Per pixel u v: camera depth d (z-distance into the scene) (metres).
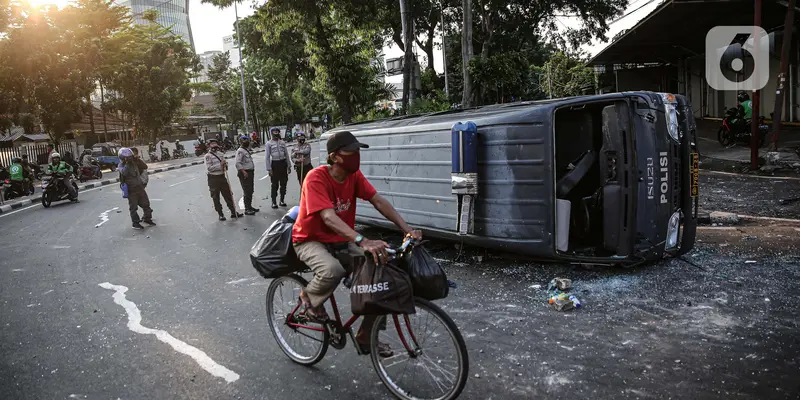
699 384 3.38
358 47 20.47
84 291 6.30
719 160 13.61
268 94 52.28
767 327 4.14
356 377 3.74
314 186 3.30
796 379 3.37
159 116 39.72
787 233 6.75
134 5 107.88
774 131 12.66
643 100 5.38
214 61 51.91
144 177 10.55
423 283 3.06
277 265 3.64
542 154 5.50
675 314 4.51
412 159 6.93
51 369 4.15
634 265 5.68
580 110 6.19
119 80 36.75
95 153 31.03
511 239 5.80
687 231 5.80
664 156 5.51
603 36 31.61
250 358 4.15
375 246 3.01
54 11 29.30
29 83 28.19
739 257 5.91
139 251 8.33
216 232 9.48
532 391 3.42
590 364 3.73
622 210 5.42
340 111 21.41
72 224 11.54
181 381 3.83
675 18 17.88
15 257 8.47
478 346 4.13
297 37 27.03
